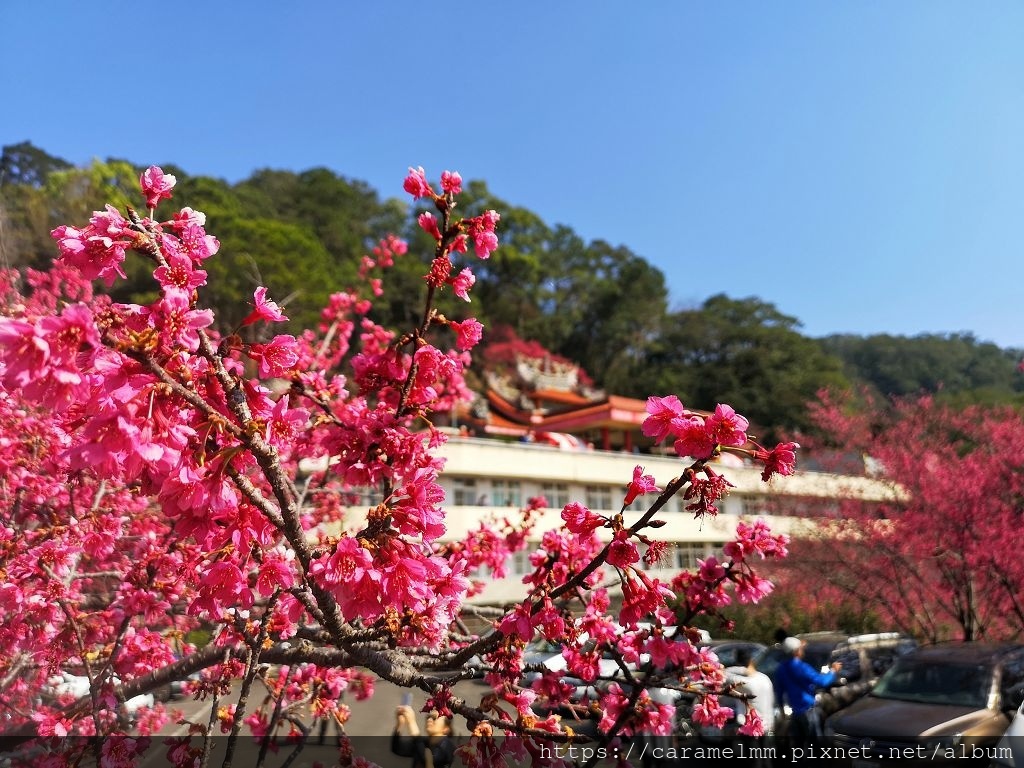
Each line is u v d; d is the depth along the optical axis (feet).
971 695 25.79
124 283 71.31
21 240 49.93
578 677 11.85
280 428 7.95
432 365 11.38
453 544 18.60
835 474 59.00
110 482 19.24
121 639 14.03
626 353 191.62
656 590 8.33
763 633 52.65
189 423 7.50
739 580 11.91
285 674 15.12
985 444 48.67
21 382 5.97
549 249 199.41
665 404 8.15
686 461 108.06
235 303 88.53
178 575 14.34
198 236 8.00
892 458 50.06
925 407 53.88
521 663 11.07
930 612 49.08
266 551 9.29
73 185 72.49
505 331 164.96
